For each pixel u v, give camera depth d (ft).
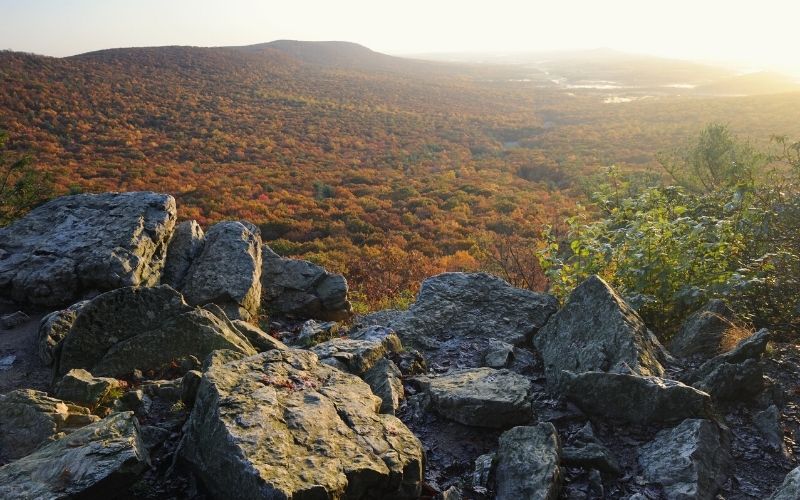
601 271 26.48
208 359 18.29
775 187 27.45
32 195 51.83
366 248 103.91
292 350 18.61
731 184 33.22
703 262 24.00
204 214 132.77
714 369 18.66
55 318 22.40
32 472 12.79
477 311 27.25
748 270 22.67
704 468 14.53
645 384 16.97
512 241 104.17
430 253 104.63
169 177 181.16
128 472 12.75
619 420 17.28
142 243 27.27
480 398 17.52
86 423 16.38
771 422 16.69
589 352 19.90
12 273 25.59
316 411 14.69
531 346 25.46
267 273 31.94
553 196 165.89
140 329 21.06
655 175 59.88
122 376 19.76
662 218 25.66
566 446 16.21
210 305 23.39
